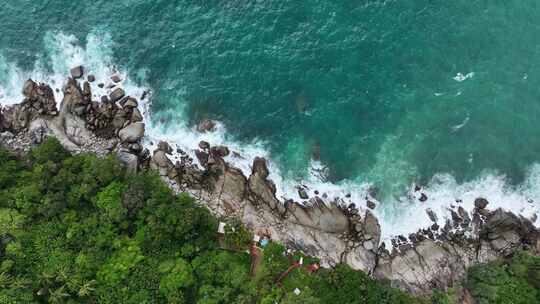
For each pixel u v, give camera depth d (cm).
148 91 7706
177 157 7194
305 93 7544
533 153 7081
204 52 7912
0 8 8325
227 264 6150
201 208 6512
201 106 7562
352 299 5956
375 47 7738
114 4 8350
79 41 8081
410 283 6347
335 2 8081
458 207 6806
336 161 7125
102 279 5919
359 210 6806
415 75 7550
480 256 6556
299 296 5838
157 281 6003
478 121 7275
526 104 7338
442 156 7106
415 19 7869
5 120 7475
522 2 7912
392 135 7256
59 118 7438
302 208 6788
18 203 6338
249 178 6994
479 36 7706
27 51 8012
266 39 7925
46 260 6028
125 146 7238
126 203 6300
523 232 6644
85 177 6525
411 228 6712
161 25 8169
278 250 6400
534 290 6059
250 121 7419
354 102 7450
